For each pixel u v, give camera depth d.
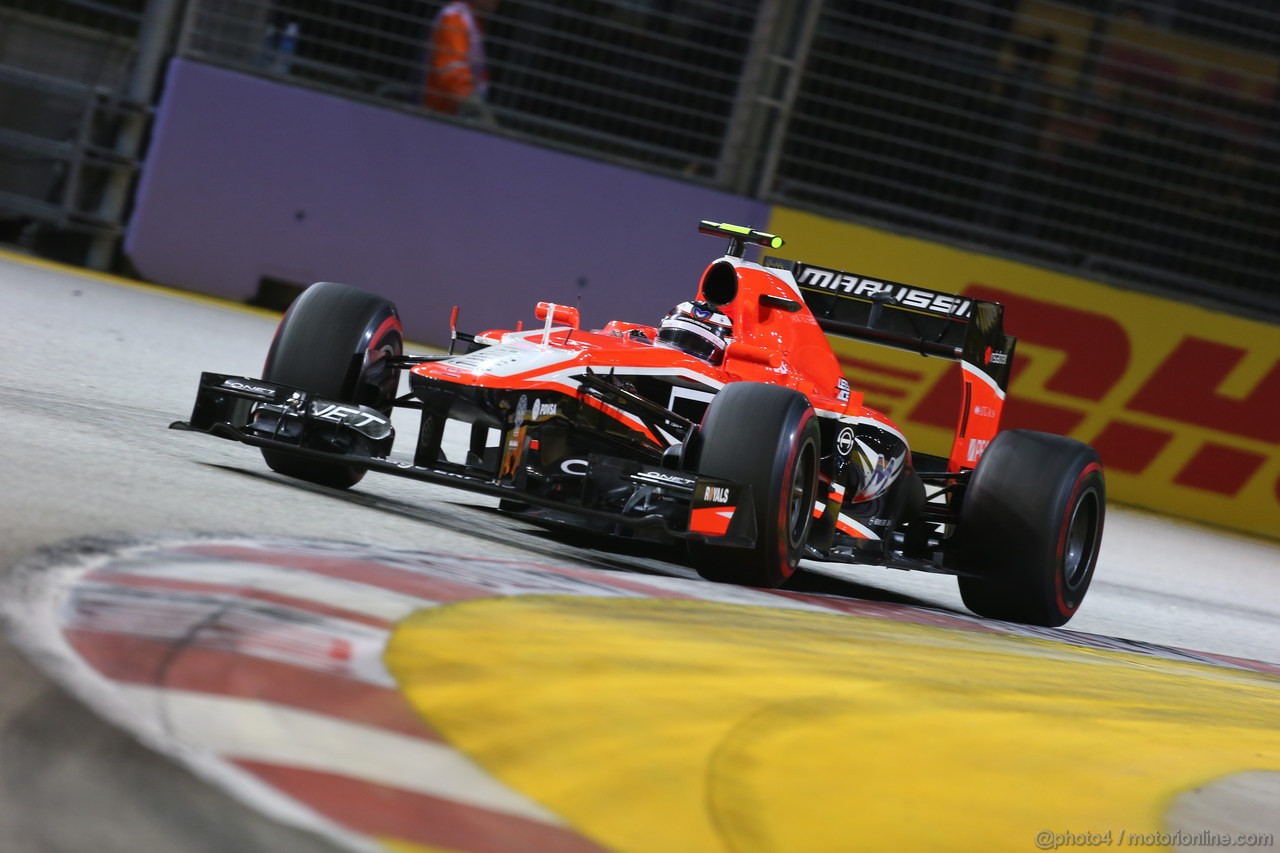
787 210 52.53
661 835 8.55
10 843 6.48
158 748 7.93
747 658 13.74
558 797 8.81
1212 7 53.41
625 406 20.28
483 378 18.48
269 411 19.52
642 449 20.62
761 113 52.41
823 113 53.84
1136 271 54.28
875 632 17.66
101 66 50.38
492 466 19.64
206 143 49.75
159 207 49.69
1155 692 17.81
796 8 52.03
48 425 19.00
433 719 9.62
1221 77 53.78
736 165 52.66
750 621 16.16
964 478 25.56
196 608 10.84
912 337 25.67
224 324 43.09
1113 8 52.97
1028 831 10.17
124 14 50.19
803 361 22.95
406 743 9.03
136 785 7.41
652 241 52.19
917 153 54.28
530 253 51.62
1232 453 53.81
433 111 51.09
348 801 7.89
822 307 25.67
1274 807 12.44
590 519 17.84
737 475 18.62
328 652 10.52
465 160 51.03
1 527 12.25
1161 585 33.56
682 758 10.03
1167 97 53.00
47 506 13.58
